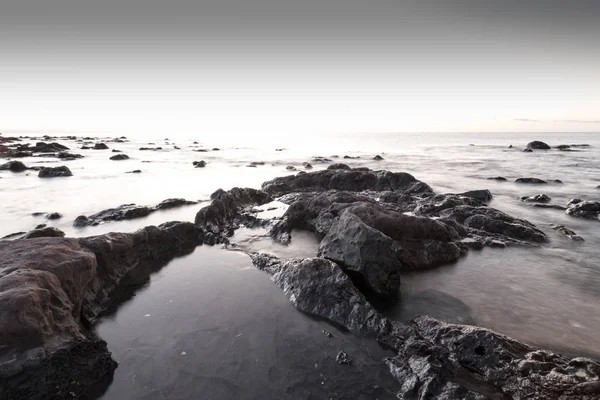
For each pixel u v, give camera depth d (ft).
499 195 75.56
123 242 33.19
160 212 56.80
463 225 48.65
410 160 153.38
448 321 24.93
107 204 63.31
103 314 25.12
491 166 130.31
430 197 65.41
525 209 62.69
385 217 40.42
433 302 27.86
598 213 56.59
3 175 93.45
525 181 92.22
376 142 362.33
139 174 102.63
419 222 40.27
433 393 17.40
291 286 28.32
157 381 18.57
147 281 30.68
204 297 27.63
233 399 17.37
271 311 25.64
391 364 20.02
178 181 91.71
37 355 17.37
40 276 20.38
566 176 104.27
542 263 36.65
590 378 17.65
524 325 24.31
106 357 19.60
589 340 22.49
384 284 29.22
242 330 23.16
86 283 24.50
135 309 25.79
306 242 42.39
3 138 245.86
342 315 24.58
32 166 110.63
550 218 56.49
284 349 21.27
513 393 17.79
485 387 18.34
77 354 18.76
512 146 260.62
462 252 39.47
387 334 22.48
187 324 23.77
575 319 25.20
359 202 46.39
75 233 44.93
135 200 67.10
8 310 17.25
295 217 51.39
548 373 18.21
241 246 40.78
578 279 32.55
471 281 31.99
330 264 28.22
